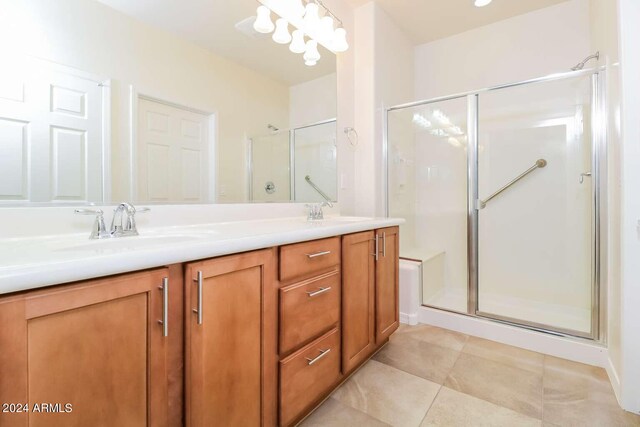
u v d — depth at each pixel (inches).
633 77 49.8
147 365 28.0
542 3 91.4
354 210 97.7
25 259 23.2
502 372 62.3
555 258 90.0
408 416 49.7
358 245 59.1
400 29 106.3
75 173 41.6
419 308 89.1
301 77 79.0
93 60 43.4
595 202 67.9
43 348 22.0
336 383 55.0
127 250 27.3
